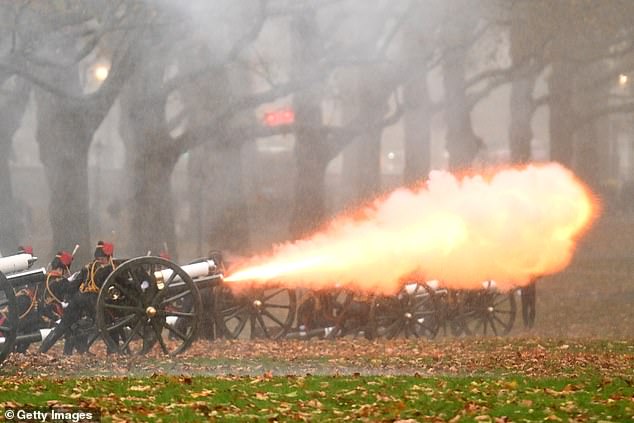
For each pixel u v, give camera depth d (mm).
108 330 61938
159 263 63156
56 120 118000
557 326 103625
